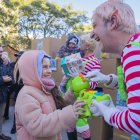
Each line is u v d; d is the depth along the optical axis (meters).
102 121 4.50
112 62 4.36
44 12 32.09
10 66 5.34
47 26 32.81
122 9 1.54
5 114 6.79
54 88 2.27
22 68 2.17
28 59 2.15
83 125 3.49
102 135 4.53
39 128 1.97
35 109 2.02
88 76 1.87
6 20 29.39
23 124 2.04
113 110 1.55
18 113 2.08
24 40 31.09
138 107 1.33
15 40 30.41
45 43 6.27
